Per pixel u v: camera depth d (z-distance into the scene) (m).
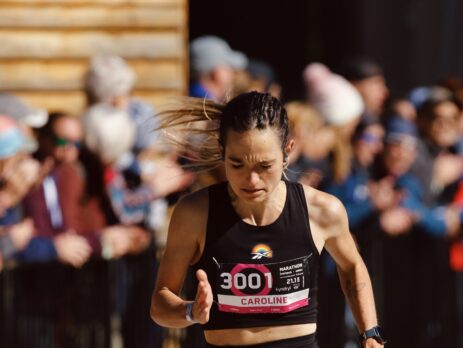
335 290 16.11
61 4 18.58
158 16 18.89
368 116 19.00
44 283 14.34
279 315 9.98
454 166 17.69
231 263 9.86
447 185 17.67
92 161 15.26
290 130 9.82
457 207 16.95
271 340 10.01
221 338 10.07
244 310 9.95
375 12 26.70
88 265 14.60
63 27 18.58
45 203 14.67
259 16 29.41
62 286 14.44
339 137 16.77
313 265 10.05
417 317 16.59
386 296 16.42
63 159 14.95
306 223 9.92
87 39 18.67
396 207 16.59
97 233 14.80
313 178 16.20
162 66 18.92
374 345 10.14
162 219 16.31
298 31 28.95
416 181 16.97
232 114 9.22
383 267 16.41
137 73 18.84
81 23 18.66
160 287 9.92
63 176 14.88
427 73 25.92
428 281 16.64
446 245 16.77
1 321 14.14
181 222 9.85
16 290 14.20
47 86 18.52
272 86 19.42
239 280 9.88
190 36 29.64
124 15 18.80
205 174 15.62
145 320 14.95
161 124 11.23
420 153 17.23
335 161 16.64
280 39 29.31
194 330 15.31
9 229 13.98
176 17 18.94
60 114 15.12
